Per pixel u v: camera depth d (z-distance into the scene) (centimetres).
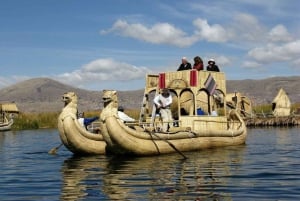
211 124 2044
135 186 1088
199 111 2011
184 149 1817
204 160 1562
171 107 2077
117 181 1166
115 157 1708
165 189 1041
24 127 4953
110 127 1603
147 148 1666
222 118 2103
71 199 962
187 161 1538
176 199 937
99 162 1566
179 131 1803
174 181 1145
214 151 1867
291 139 2570
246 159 1588
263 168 1357
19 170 1432
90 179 1211
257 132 3409
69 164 1545
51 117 5259
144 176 1234
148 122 1892
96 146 1789
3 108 5288
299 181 1123
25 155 1928
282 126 4316
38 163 1609
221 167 1387
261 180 1142
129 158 1655
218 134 2008
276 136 2873
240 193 984
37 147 2386
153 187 1070
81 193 1023
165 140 1722
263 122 4409
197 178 1183
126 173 1295
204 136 1928
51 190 1068
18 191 1064
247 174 1239
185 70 1969
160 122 1891
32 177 1277
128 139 1617
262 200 914
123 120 1816
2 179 1251
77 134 1750
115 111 1623
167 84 2016
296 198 927
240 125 2253
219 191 1008
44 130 4619
